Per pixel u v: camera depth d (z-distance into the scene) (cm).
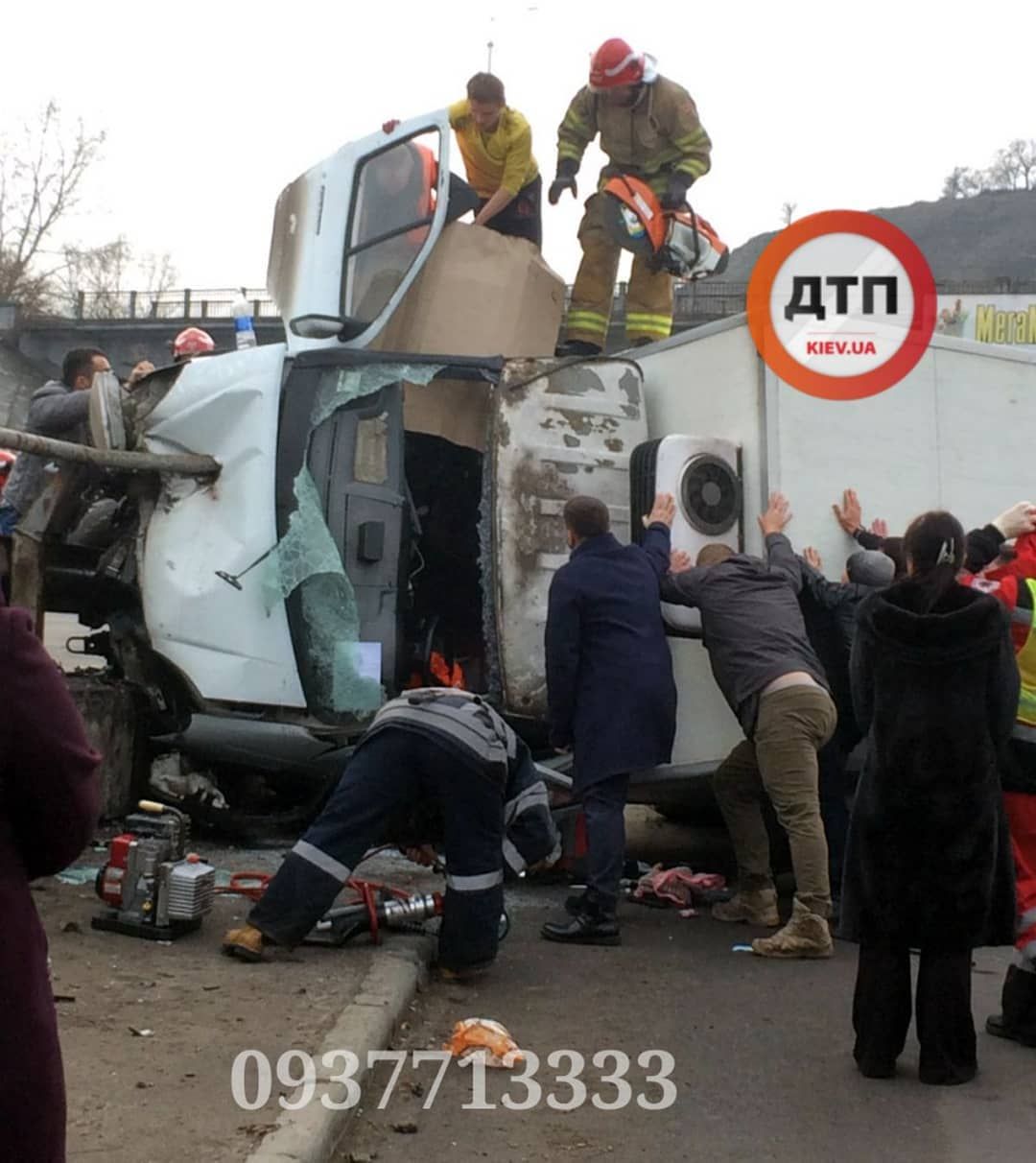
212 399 674
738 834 617
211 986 447
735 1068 423
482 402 742
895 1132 375
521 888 679
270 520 659
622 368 693
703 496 643
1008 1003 464
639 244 789
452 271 748
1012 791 453
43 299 4894
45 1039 205
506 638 649
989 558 515
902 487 663
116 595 735
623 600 584
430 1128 365
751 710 567
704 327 684
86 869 608
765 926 611
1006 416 683
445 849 506
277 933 481
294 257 761
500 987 501
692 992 504
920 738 404
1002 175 7275
